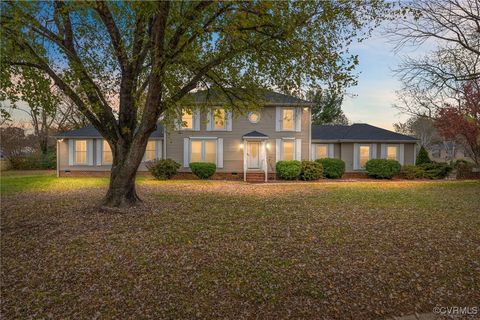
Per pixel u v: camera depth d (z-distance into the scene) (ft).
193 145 62.49
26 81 22.88
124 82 25.94
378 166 63.31
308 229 20.75
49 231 20.24
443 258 15.34
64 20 23.32
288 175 58.65
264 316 10.51
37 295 12.00
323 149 72.18
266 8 19.16
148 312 10.77
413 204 30.81
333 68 22.35
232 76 28.53
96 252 16.39
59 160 64.34
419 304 11.21
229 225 21.89
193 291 12.18
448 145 133.28
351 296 11.75
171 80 24.84
